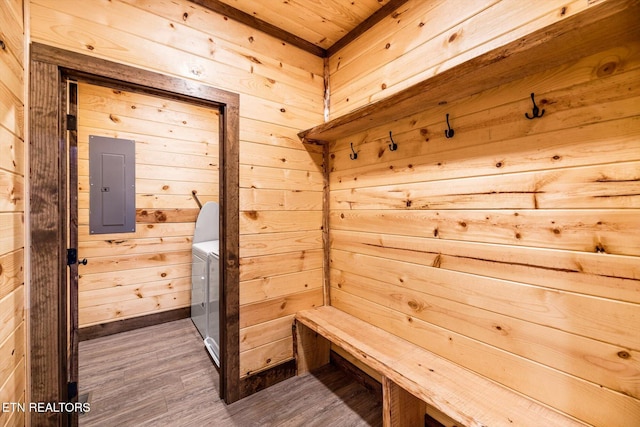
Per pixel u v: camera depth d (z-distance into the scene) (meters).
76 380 1.52
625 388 0.99
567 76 1.11
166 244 3.24
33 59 1.28
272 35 2.09
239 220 1.93
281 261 2.13
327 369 2.29
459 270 1.48
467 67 1.16
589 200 1.07
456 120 1.49
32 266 1.27
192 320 3.25
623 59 0.99
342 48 2.24
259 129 2.02
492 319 1.35
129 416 1.77
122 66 1.51
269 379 2.06
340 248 2.26
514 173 1.27
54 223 1.32
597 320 1.05
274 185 2.09
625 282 0.99
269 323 2.08
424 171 1.65
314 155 2.31
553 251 1.16
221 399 1.93
